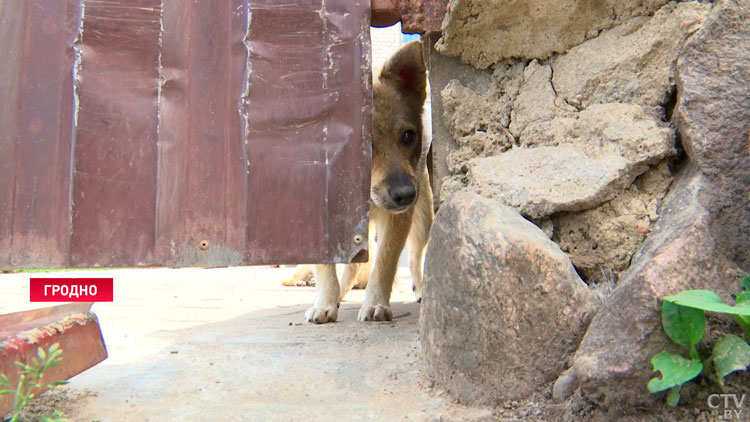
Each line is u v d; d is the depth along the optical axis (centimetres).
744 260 198
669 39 239
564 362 199
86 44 262
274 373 262
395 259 425
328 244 280
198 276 914
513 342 201
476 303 206
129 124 266
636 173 236
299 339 334
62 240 258
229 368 272
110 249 263
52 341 201
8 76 257
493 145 282
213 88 273
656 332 171
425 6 292
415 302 525
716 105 215
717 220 203
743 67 216
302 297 589
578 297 201
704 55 222
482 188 252
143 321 422
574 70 267
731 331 178
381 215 422
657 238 208
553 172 246
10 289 695
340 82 282
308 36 281
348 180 282
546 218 245
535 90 277
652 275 176
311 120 280
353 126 282
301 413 210
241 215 273
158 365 280
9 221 255
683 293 166
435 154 296
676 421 170
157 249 267
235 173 273
